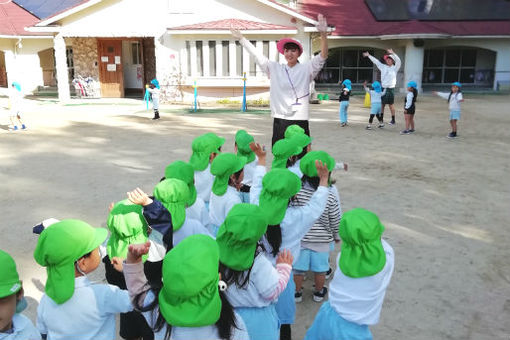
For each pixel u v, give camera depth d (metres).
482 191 7.34
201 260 2.01
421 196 7.06
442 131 13.11
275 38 19.31
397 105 19.88
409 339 3.52
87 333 2.39
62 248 2.24
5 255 2.12
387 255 2.76
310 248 3.91
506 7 25.89
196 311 2.04
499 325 3.71
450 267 4.71
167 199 3.05
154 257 2.77
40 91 24.47
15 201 6.79
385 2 26.30
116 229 2.72
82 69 22.16
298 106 5.60
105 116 16.11
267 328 2.62
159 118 15.62
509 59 24.83
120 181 7.84
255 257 2.56
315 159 3.56
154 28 19.77
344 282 2.69
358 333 2.68
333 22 24.58
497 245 5.26
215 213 3.73
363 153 10.13
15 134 12.42
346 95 13.64
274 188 2.97
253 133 12.62
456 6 25.95
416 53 23.89
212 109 18.27
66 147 10.73
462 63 26.69
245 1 19.58
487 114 16.64
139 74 23.78
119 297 2.42
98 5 19.47
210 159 4.56
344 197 6.99
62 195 7.07
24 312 3.88
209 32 18.86
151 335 3.09
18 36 22.62
